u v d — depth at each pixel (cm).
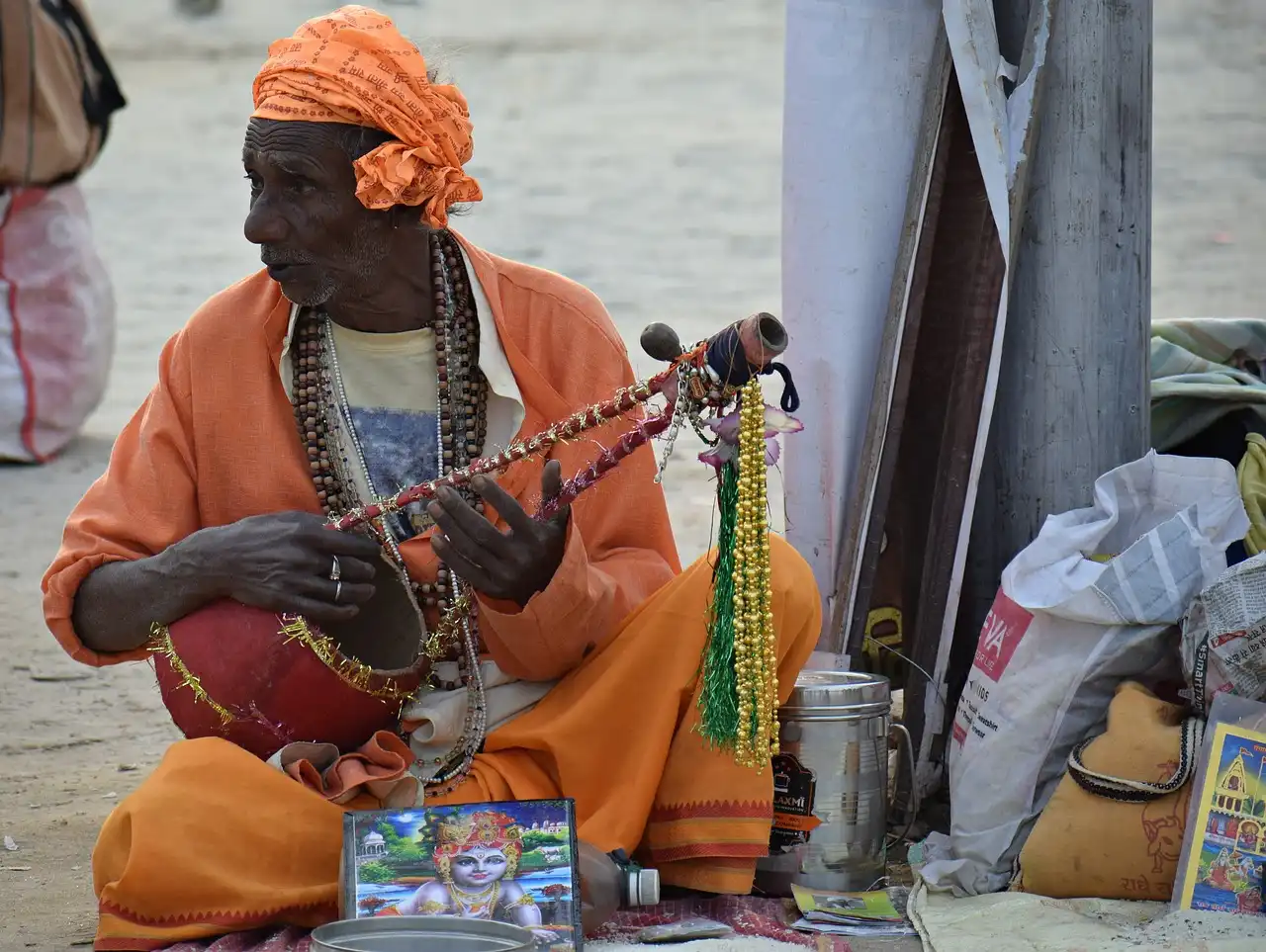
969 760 1542
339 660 1423
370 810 1386
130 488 1497
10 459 3494
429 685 1498
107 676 2309
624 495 1534
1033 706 1506
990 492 1734
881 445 1692
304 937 1360
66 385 3550
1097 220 1672
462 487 1491
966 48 1636
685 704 1452
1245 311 4216
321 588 1405
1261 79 7512
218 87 8594
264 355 1507
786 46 1742
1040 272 1686
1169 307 4278
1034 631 1518
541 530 1370
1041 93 1650
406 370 1516
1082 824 1439
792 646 1472
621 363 1549
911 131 1727
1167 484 1574
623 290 4725
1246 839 1374
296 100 1388
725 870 1439
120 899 1340
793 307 1753
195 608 1430
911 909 1432
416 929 1263
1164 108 7081
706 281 4831
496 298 1512
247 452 1499
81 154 3525
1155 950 1274
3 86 3372
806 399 1752
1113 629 1492
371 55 1408
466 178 1460
